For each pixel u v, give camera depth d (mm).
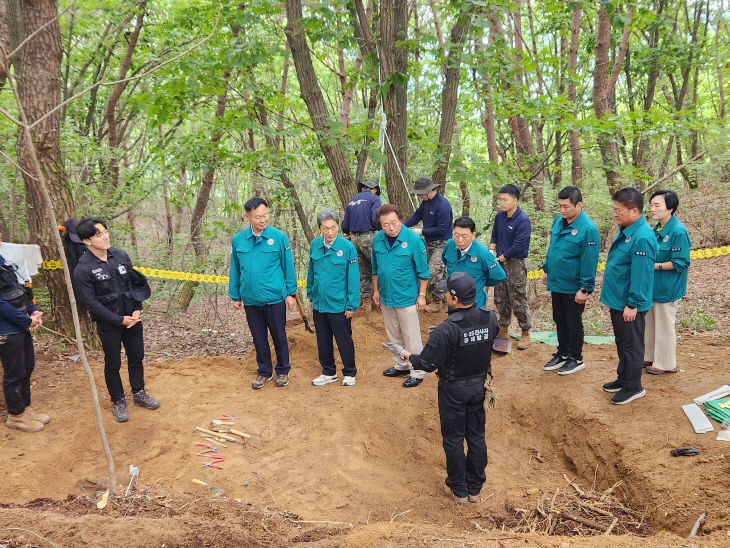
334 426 4859
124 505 3486
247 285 5371
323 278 5387
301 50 7156
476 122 13172
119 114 11875
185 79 7543
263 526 3367
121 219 9023
